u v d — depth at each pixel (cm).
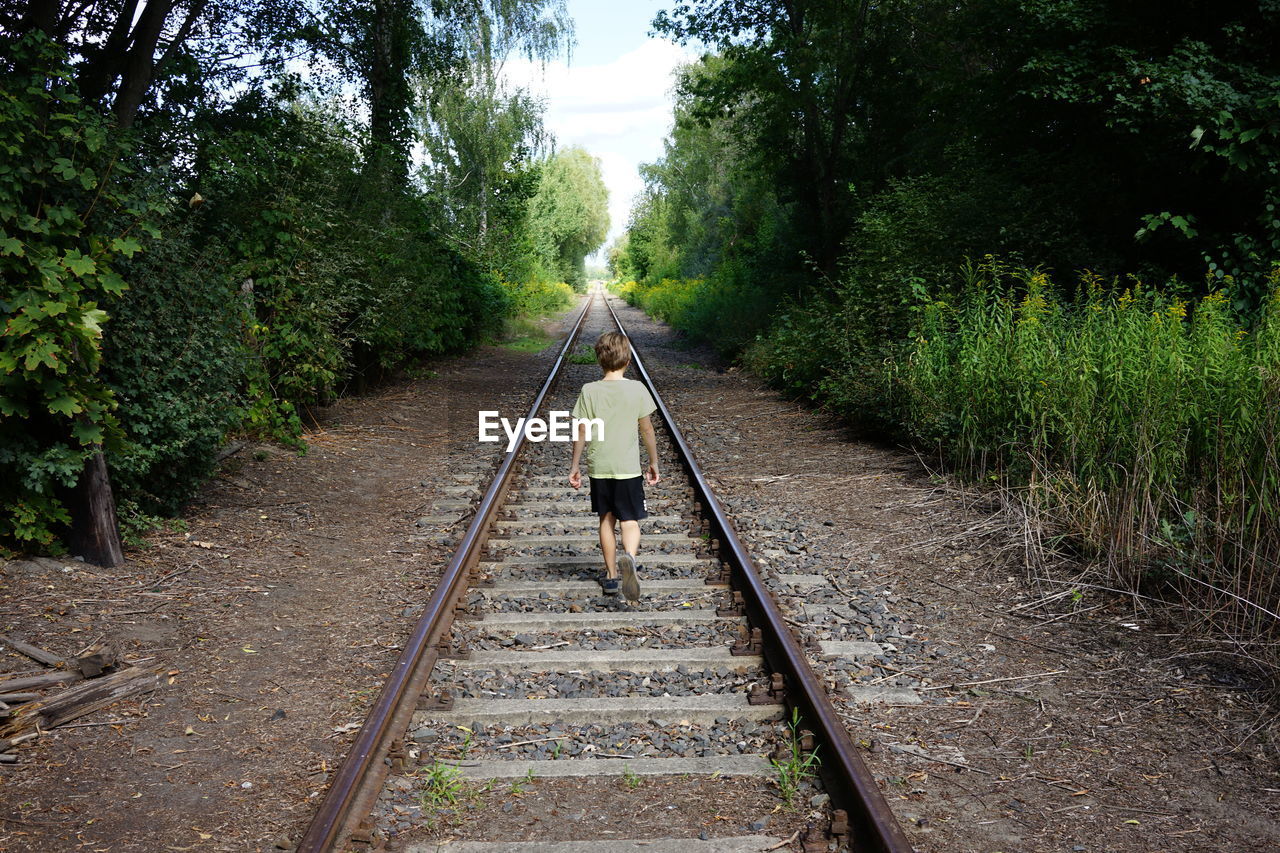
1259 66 1096
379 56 1819
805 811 360
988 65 1759
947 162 1669
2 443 565
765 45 2125
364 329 1363
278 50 1383
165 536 693
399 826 347
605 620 558
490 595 614
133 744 409
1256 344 696
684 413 1425
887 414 1060
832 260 2155
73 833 340
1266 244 1021
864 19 1998
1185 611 542
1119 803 363
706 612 572
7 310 531
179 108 1157
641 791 378
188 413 691
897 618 564
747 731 427
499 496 850
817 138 2162
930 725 429
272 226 1054
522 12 2658
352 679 480
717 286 2873
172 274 708
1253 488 564
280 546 712
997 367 864
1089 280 1056
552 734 428
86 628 525
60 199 591
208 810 358
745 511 821
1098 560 616
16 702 436
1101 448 707
